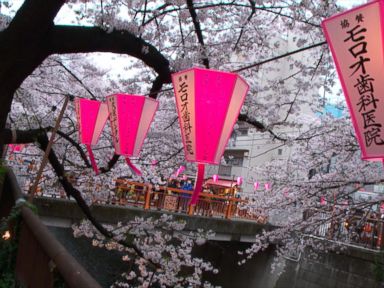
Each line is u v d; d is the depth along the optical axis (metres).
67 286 3.18
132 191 17.19
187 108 4.04
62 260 3.20
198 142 4.00
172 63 7.76
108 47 5.87
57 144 12.38
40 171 6.70
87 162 8.59
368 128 2.71
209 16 8.64
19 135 7.73
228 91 3.90
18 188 6.31
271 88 9.98
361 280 14.76
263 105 9.82
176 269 12.88
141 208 16.39
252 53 10.09
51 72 11.70
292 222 14.83
